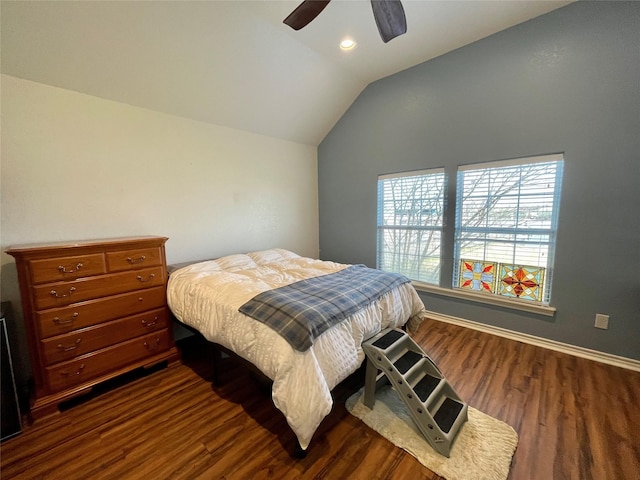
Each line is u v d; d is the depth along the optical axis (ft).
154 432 5.16
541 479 4.17
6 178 6.13
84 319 5.93
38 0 5.27
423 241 10.39
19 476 4.32
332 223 13.51
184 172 9.14
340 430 5.16
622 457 4.49
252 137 11.02
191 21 6.66
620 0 6.37
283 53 8.45
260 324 4.98
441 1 6.77
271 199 11.93
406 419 5.41
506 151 8.21
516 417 5.38
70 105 6.84
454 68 8.91
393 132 10.71
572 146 7.20
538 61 7.48
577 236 7.35
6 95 6.01
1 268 6.15
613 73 6.57
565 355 7.61
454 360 7.46
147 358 7.05
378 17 4.99
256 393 6.29
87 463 4.53
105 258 6.17
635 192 6.57
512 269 8.50
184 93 8.31
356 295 6.08
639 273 6.69
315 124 12.15
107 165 7.53
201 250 9.78
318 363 4.62
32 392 5.81
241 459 4.57
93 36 6.13
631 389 6.11
